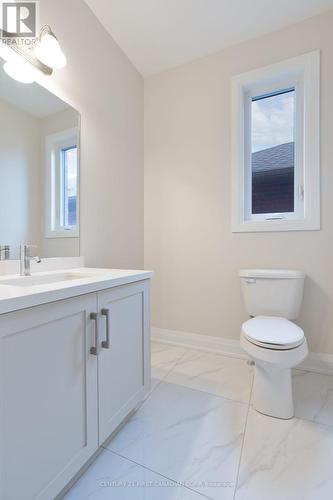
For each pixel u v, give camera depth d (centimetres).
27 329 72
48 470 79
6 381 67
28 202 134
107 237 190
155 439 116
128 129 214
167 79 226
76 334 90
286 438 116
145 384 136
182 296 223
